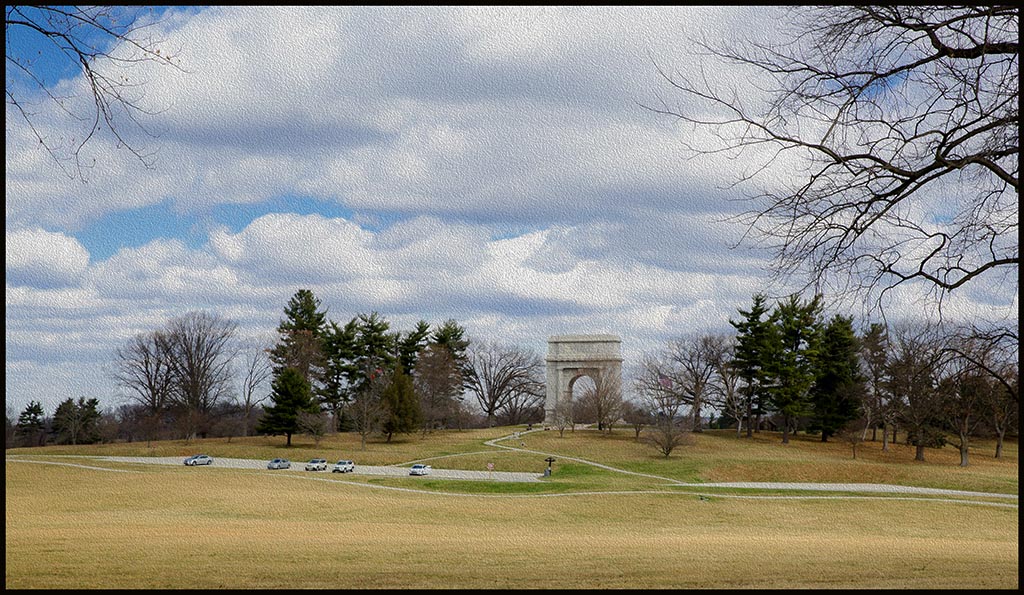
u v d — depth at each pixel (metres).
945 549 30.73
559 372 131.12
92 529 35.94
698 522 53.41
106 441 128.38
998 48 13.64
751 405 119.06
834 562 24.22
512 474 87.75
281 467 91.19
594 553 27.36
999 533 50.19
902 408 88.00
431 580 20.02
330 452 102.25
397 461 96.25
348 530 39.25
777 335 107.69
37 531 34.00
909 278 15.04
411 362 137.88
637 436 113.00
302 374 122.75
